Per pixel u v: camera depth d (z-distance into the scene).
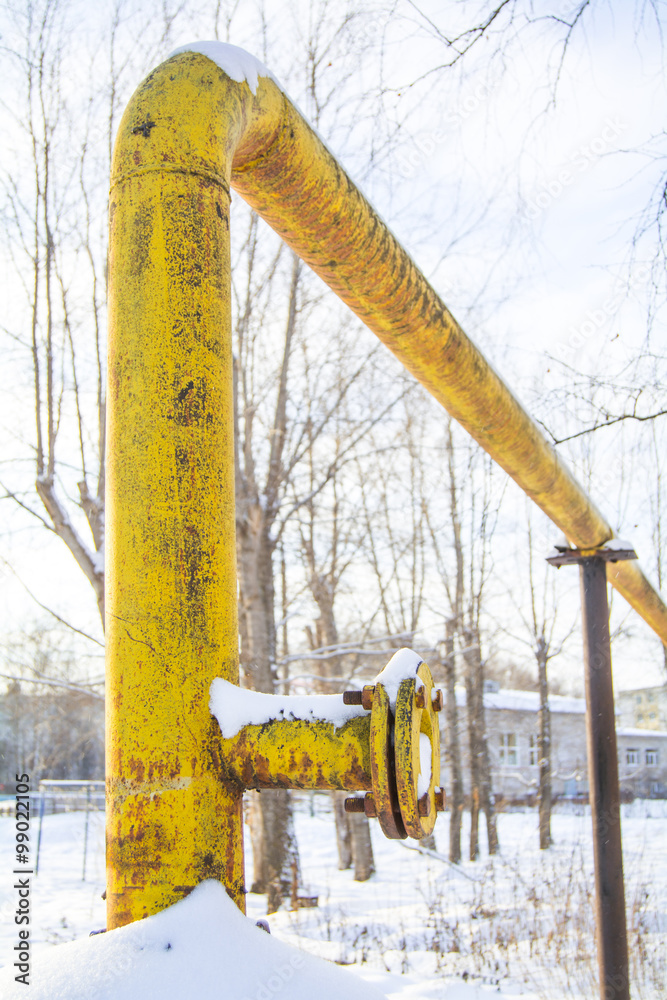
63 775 32.03
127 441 1.13
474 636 16.62
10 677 8.98
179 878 1.04
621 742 45.19
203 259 1.19
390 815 1.07
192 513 1.12
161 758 1.06
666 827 20.20
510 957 7.03
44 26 8.45
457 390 2.33
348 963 6.80
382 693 1.09
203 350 1.16
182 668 1.09
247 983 0.95
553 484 3.36
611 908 4.60
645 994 5.64
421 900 10.64
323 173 1.52
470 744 18.78
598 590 4.76
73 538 8.12
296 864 9.83
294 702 1.15
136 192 1.19
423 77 3.59
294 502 10.26
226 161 1.27
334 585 14.98
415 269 1.87
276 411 10.25
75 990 0.91
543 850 17.92
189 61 1.27
